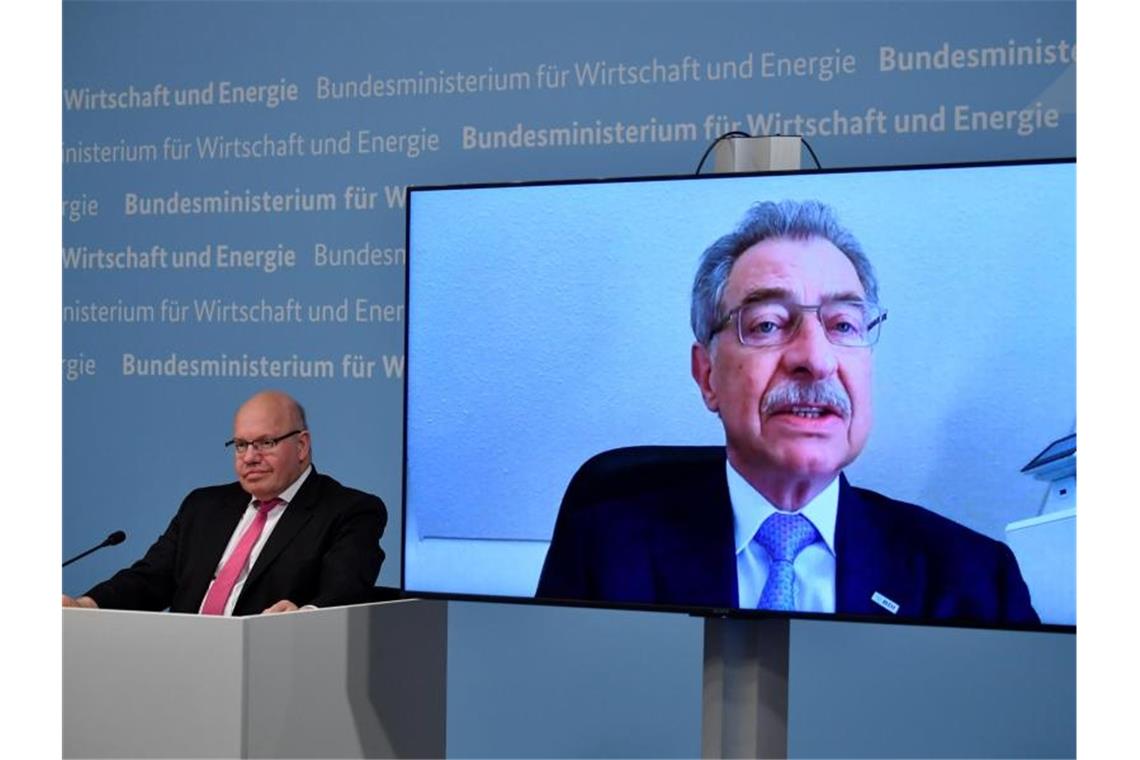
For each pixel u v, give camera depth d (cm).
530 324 345
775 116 422
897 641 409
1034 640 397
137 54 493
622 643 436
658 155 435
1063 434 308
